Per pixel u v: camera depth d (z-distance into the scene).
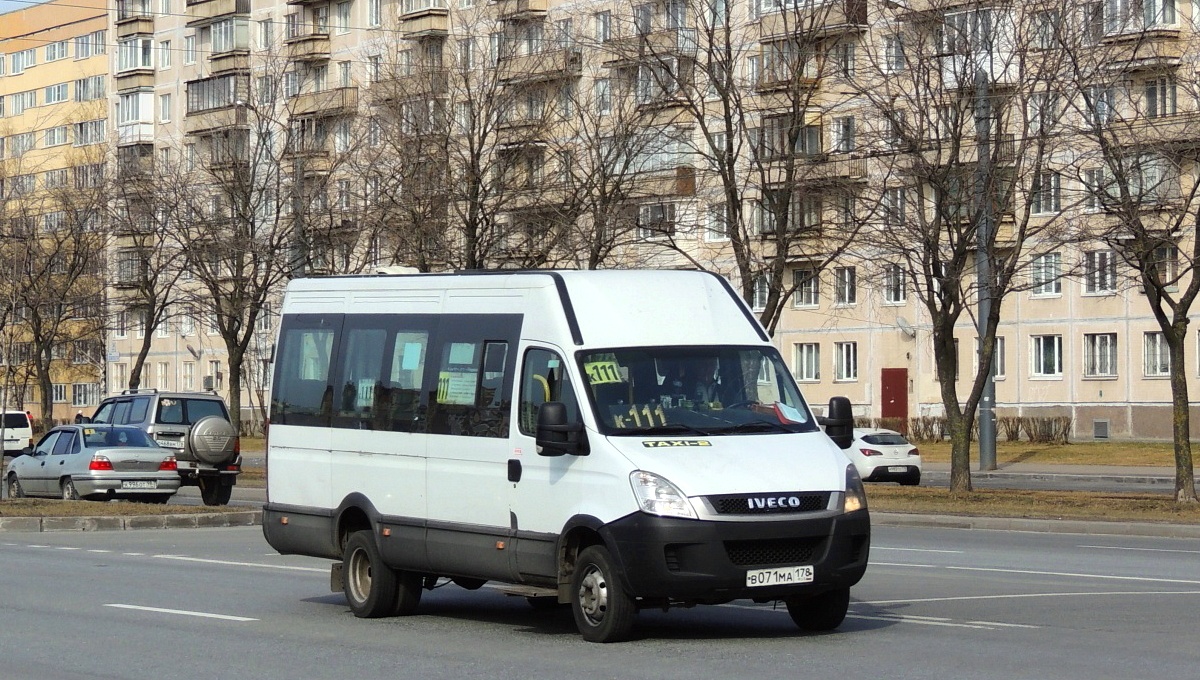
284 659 10.81
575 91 34.81
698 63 29.62
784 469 10.94
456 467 12.37
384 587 13.08
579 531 11.27
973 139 27.41
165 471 28.31
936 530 24.23
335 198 38.06
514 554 11.75
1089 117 26.47
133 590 15.44
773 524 10.67
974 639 11.34
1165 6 29.89
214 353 79.38
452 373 12.60
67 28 97.31
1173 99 28.50
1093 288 52.72
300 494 14.06
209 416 29.88
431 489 12.60
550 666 10.27
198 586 15.81
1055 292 53.81
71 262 49.47
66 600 14.56
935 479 39.53
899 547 20.48
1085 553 19.41
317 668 10.39
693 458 10.89
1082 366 53.16
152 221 42.53
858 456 37.31
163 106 81.25
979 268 29.83
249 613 13.56
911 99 27.05
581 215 33.12
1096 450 47.47
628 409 11.34
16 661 10.82
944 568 17.27
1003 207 27.34
